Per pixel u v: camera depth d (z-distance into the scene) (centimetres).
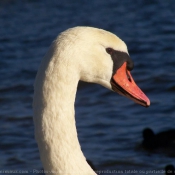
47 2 4181
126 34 3092
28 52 2797
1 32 3306
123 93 667
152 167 1548
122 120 1839
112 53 634
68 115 577
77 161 579
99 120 1834
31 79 2328
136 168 1530
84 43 598
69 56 583
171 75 2222
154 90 2125
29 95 2138
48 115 573
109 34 627
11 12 3903
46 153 575
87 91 2100
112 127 1783
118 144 1664
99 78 640
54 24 3512
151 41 2833
